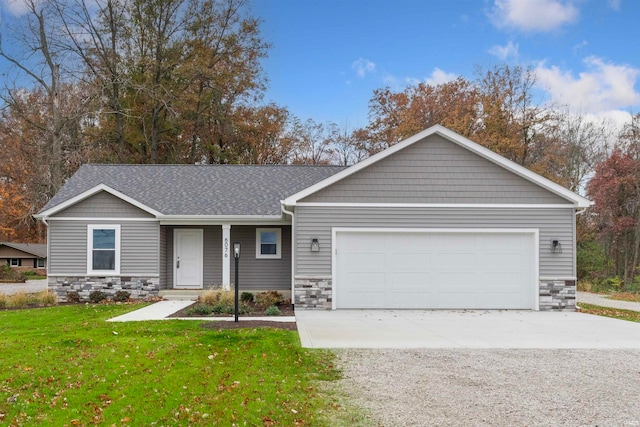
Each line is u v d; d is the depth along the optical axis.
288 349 8.81
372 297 14.62
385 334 10.47
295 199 14.50
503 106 32.25
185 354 8.37
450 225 14.66
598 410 5.84
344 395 6.37
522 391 6.56
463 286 14.74
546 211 14.73
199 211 17.38
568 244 14.70
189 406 5.91
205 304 14.62
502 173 14.77
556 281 14.62
